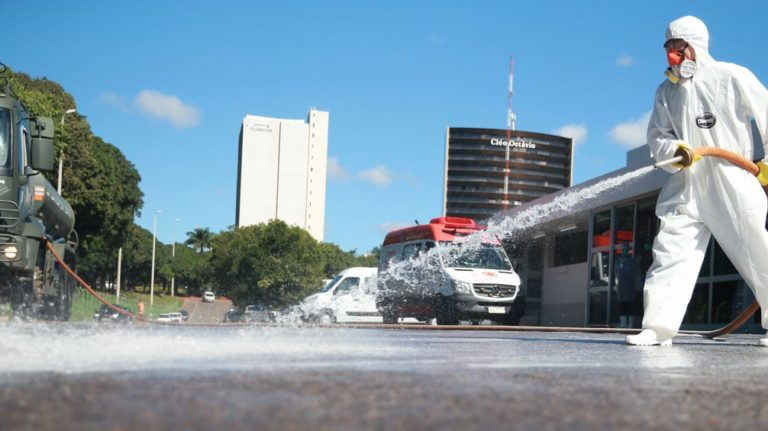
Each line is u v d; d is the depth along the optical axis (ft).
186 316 179.22
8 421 5.88
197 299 425.69
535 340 24.06
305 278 277.23
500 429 5.99
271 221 283.79
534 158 525.75
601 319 87.66
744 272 21.65
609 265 85.97
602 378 10.44
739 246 21.35
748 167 21.39
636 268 76.95
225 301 411.34
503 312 66.23
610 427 6.25
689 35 21.52
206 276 321.93
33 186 45.96
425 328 44.68
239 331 22.86
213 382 8.65
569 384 9.47
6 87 42.37
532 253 104.68
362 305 72.23
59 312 49.67
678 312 21.29
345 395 7.77
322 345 16.21
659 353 17.60
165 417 6.16
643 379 10.52
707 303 68.54
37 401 6.99
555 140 528.22
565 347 19.19
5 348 12.67
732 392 9.29
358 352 14.55
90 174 177.68
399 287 70.54
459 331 40.24
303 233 289.12
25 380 8.70
